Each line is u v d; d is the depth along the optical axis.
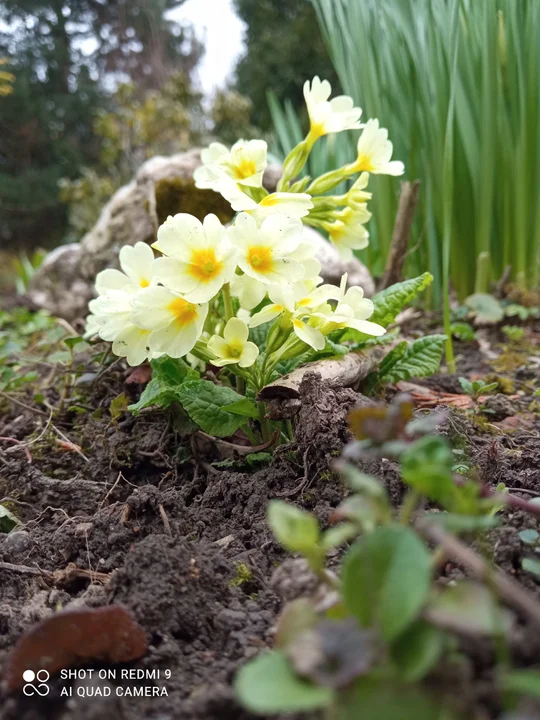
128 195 0.45
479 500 0.13
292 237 0.19
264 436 0.22
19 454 0.26
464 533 0.15
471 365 0.35
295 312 0.20
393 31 0.38
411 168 0.40
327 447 0.19
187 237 0.19
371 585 0.10
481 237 0.41
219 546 0.17
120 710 0.12
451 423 0.21
